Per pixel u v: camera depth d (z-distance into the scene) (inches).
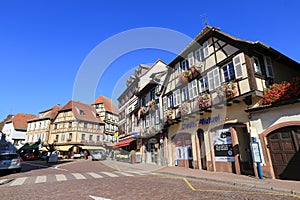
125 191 202.5
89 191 202.5
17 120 1409.9
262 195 193.5
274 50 347.6
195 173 336.5
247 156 341.4
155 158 330.3
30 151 1203.9
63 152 858.1
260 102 311.3
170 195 187.5
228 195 191.3
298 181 255.3
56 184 245.6
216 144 374.0
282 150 281.7
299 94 265.7
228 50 370.9
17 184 253.9
